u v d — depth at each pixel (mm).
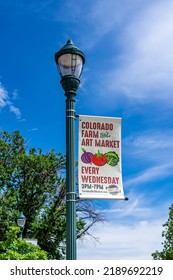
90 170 8359
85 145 8477
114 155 8562
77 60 8789
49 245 31281
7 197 29859
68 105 8633
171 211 32281
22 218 19328
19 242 15336
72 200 8023
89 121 8617
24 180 32281
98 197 8188
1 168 31719
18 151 33562
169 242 31453
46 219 32062
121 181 8438
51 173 32656
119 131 8719
